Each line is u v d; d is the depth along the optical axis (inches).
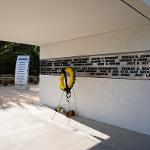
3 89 560.1
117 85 233.9
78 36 270.7
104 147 179.9
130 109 222.5
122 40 228.1
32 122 249.8
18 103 362.6
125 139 197.6
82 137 202.4
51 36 273.4
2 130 219.8
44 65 349.7
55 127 231.8
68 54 298.0
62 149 175.6
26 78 565.3
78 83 279.9
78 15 181.3
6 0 149.5
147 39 207.2
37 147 178.9
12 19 196.5
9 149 174.2
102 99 249.8
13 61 788.6
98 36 253.4
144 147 180.4
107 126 235.1
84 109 272.2
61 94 311.1
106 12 170.9
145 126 210.5
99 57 252.5
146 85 209.2
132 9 161.9
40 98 361.1
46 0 148.6
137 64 215.5
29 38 291.7
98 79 254.2
